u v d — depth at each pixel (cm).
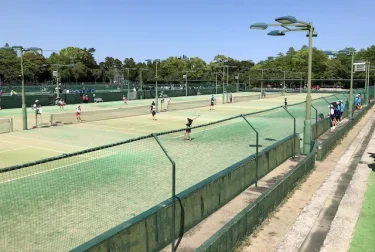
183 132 2633
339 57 13125
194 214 955
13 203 1095
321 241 899
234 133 2456
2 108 5084
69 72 11744
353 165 1655
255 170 1330
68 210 1038
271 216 1061
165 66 14150
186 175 1378
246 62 16362
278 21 1575
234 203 1127
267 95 9288
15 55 10494
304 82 13550
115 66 14825
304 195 1248
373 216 1052
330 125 2589
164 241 834
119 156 1733
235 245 855
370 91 6109
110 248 679
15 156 1980
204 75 14512
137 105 5766
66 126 3212
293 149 1753
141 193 1179
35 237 872
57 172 1470
